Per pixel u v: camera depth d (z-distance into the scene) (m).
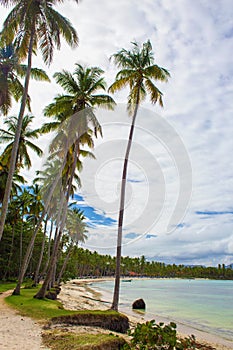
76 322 10.32
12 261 34.94
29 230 39.69
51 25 13.53
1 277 35.12
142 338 4.69
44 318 10.09
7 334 7.71
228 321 20.38
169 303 30.98
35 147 24.00
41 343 7.04
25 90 13.55
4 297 15.81
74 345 6.85
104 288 52.28
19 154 24.12
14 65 16.16
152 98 14.95
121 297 36.94
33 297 15.31
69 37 13.88
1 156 23.98
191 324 18.67
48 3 13.86
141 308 24.73
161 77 14.85
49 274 15.65
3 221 12.25
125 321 11.41
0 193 25.08
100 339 7.36
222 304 30.95
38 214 29.38
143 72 14.73
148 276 114.81
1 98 17.02
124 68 15.27
